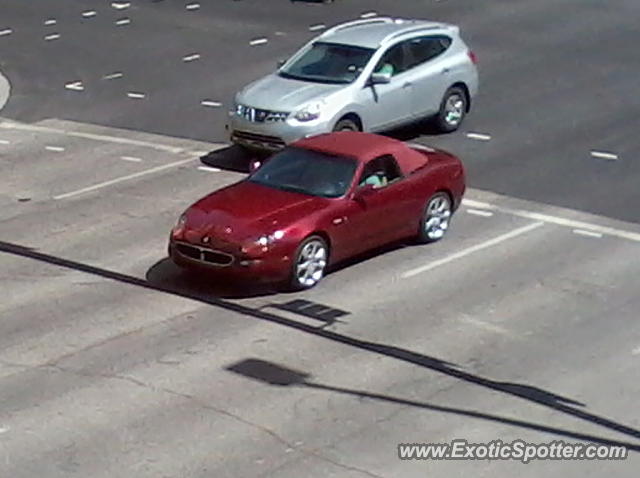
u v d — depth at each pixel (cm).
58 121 3141
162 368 1784
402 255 2252
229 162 2800
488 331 1933
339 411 1662
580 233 2362
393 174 2228
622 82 3456
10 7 4412
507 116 3156
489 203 2522
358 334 1914
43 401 1681
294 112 2706
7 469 1503
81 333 1903
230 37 3959
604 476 1516
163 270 2170
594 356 1850
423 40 2966
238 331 1917
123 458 1533
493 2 4416
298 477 1491
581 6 4366
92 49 3841
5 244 2294
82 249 2270
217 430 1606
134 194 2583
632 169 2750
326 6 4362
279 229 2044
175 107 3241
